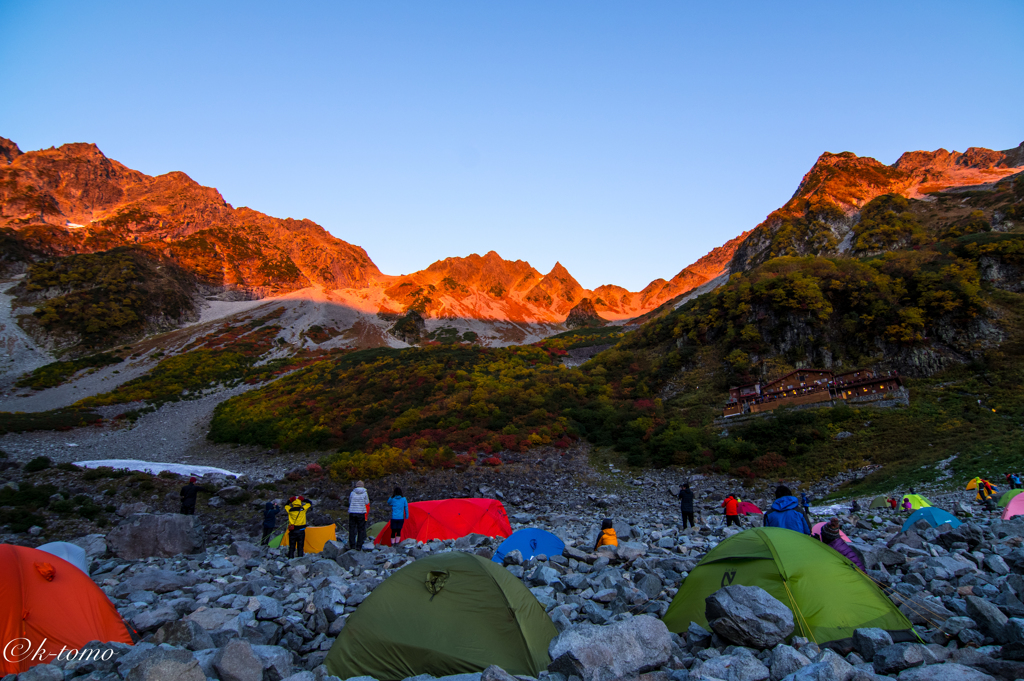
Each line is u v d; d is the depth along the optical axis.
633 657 5.21
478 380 69.44
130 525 14.46
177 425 76.06
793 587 6.22
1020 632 5.27
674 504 32.34
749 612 5.66
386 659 6.02
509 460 43.81
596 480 39.09
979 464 27.03
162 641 6.63
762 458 37.56
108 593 9.64
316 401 72.69
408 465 41.59
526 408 57.12
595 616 7.16
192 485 21.03
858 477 32.12
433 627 6.22
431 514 18.81
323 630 7.72
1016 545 10.67
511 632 6.12
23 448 58.56
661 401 56.00
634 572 9.88
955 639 5.78
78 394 99.00
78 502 24.89
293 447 57.25
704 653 5.68
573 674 5.10
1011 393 37.53
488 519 18.84
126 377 108.94
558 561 11.30
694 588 7.09
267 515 19.03
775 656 5.10
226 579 11.07
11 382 102.75
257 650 5.94
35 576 6.60
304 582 10.09
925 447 33.16
